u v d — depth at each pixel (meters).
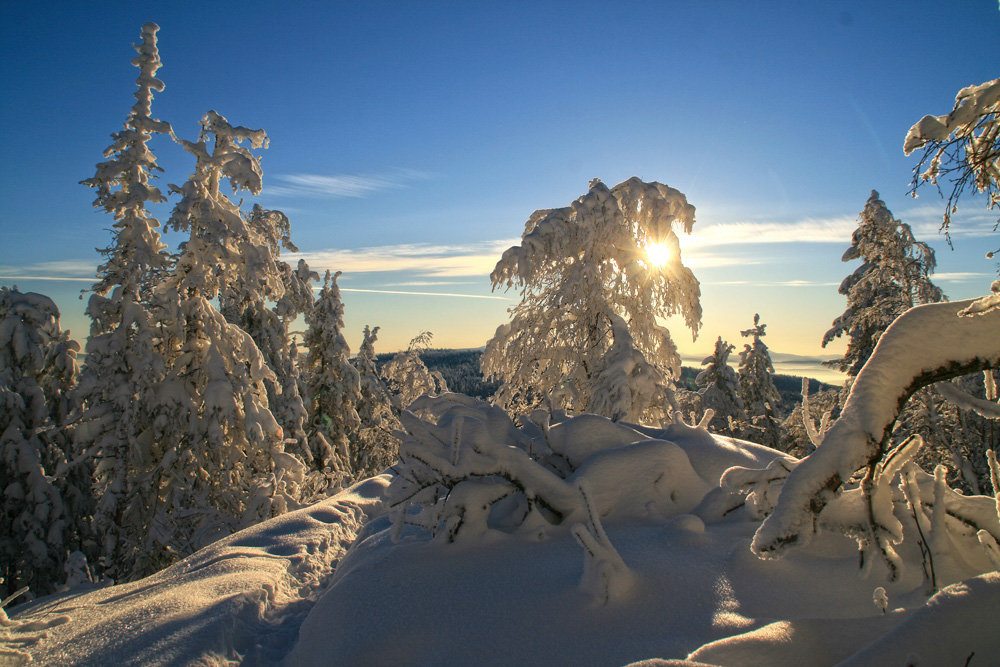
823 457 3.16
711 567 4.32
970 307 2.84
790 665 2.90
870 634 3.03
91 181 14.96
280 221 21.52
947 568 3.64
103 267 15.38
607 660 3.44
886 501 3.61
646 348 15.44
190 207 14.77
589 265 14.38
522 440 6.78
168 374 15.31
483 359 15.85
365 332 30.02
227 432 15.53
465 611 4.32
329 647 4.39
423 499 5.76
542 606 4.16
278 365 21.52
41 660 5.04
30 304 18.52
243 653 5.06
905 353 3.15
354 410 26.94
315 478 19.20
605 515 5.78
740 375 26.44
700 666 2.76
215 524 14.02
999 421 13.25
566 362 15.51
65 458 18.69
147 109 15.53
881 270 17.50
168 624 5.35
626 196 14.73
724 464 6.52
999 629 2.38
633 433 6.82
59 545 17.14
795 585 3.97
